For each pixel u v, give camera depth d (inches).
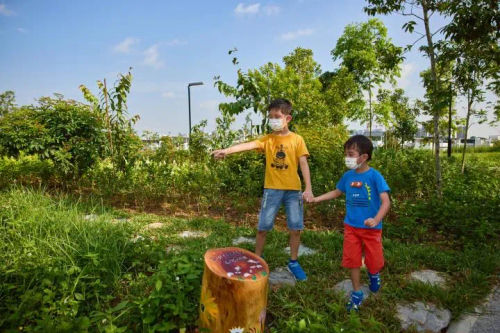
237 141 401.7
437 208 204.8
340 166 294.8
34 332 85.6
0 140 314.5
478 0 220.4
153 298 94.7
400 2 243.1
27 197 209.5
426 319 108.0
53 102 342.3
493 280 136.3
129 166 283.0
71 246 134.5
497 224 189.2
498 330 104.3
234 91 282.5
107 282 117.7
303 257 149.9
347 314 108.1
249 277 85.7
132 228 180.5
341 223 218.4
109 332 85.1
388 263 145.4
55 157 300.2
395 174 301.3
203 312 90.1
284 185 131.3
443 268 144.9
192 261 119.0
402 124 808.9
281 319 102.6
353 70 828.6
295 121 316.5
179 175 284.0
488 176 367.9
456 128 637.3
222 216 232.5
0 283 111.1
